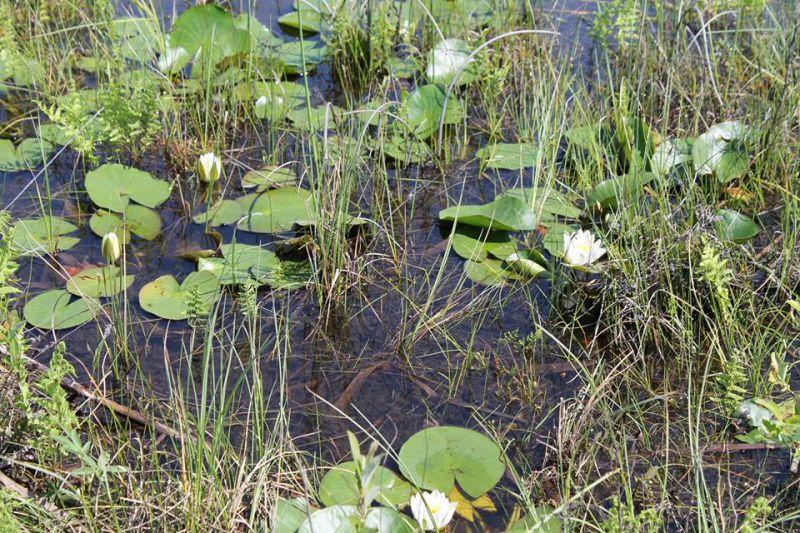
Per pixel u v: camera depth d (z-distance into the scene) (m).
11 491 1.67
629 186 2.69
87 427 1.93
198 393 2.06
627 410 1.99
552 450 1.89
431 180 3.03
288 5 4.25
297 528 1.62
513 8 3.95
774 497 1.73
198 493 1.63
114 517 1.56
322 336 2.28
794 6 3.71
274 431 1.81
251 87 3.47
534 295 2.45
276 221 2.65
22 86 3.41
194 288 2.15
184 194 2.87
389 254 2.61
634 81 3.39
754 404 1.96
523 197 2.84
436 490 1.67
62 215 2.72
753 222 2.55
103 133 2.91
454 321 2.34
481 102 3.57
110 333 2.21
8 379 1.87
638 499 1.79
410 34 3.82
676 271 2.38
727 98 3.30
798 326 2.13
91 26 3.61
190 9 3.48
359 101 3.45
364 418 1.86
